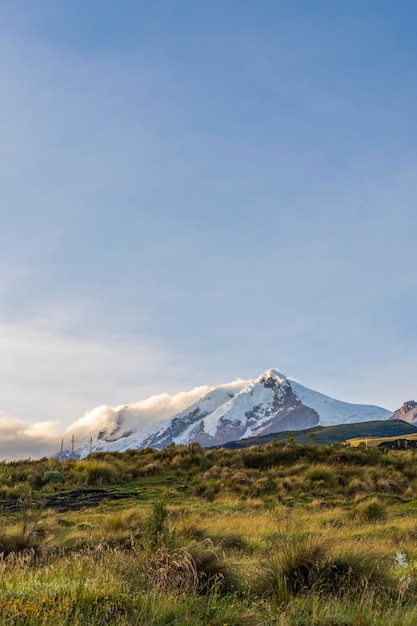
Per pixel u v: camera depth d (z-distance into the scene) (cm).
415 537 1596
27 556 1065
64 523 1941
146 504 2588
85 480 3281
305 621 672
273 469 3575
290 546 909
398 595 805
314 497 2839
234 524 1906
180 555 902
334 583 846
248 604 761
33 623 562
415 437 12094
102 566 852
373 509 2170
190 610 687
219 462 3812
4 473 3512
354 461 3719
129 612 652
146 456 4125
